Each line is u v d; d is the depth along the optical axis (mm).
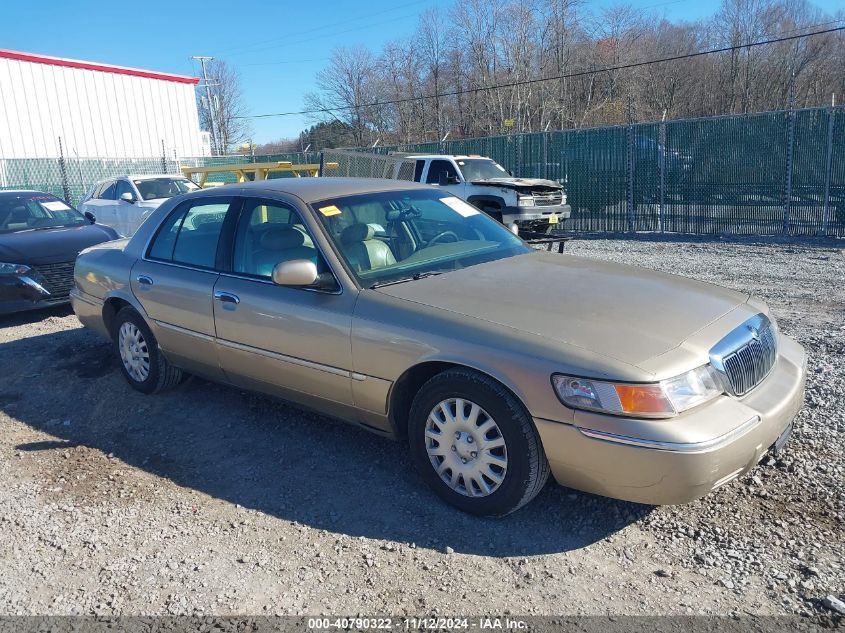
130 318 5477
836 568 3072
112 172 24500
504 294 3816
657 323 3459
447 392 3574
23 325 8203
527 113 38938
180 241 5156
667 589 3016
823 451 4059
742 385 3381
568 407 3182
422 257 4402
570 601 2971
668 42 43250
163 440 4773
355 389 3945
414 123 45281
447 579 3150
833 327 6699
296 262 3971
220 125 61219
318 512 3773
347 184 4828
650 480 3082
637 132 16188
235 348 4570
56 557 3451
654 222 16344
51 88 25875
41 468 4430
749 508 3568
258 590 3131
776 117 14164
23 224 9328
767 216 14625
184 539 3566
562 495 3803
